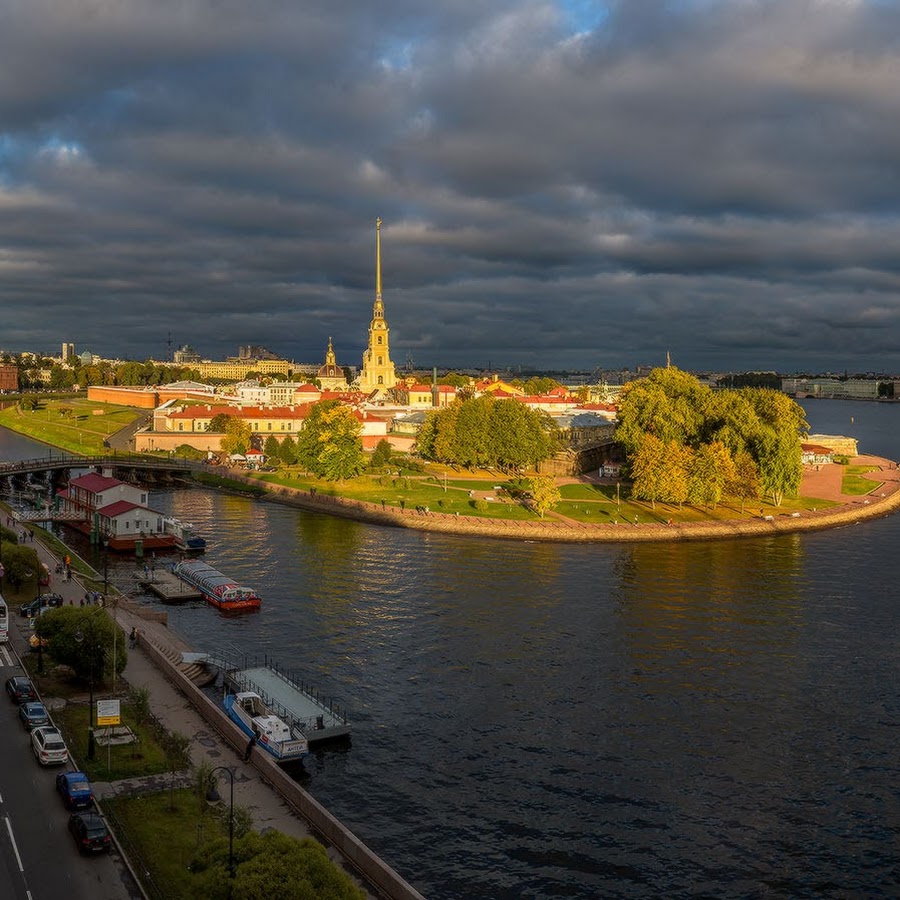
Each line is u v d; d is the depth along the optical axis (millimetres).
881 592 127188
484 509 185000
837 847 64688
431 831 65562
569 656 100000
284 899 42594
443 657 99562
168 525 161500
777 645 104125
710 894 59281
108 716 67500
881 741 80500
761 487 191750
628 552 154000
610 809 69000
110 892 49750
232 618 113938
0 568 108562
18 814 57562
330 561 144875
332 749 77750
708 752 78188
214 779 60906
